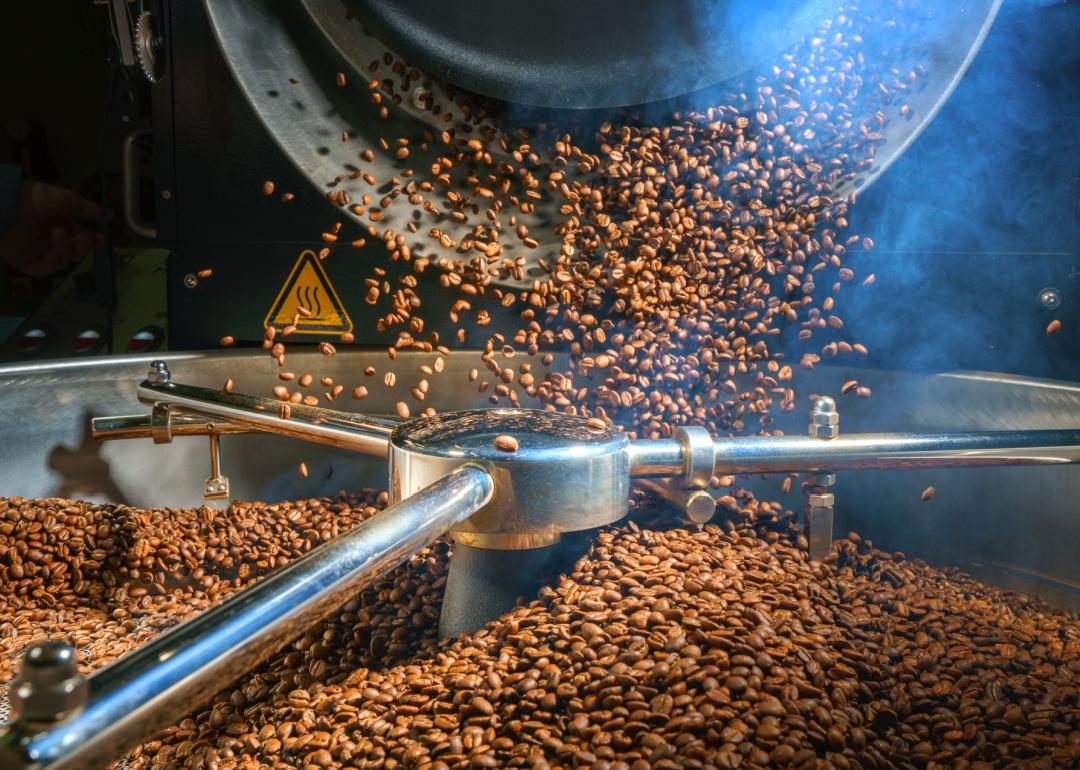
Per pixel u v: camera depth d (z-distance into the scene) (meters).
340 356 1.60
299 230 1.61
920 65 1.59
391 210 1.61
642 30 1.62
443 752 0.81
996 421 1.42
